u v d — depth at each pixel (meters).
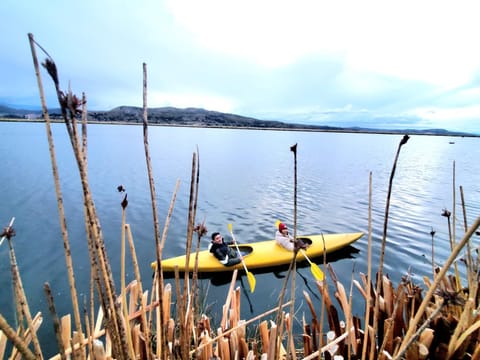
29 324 0.99
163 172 19.44
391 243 8.52
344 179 19.11
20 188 12.91
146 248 7.74
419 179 19.38
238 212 11.54
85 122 0.87
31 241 7.66
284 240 7.40
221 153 34.03
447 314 1.76
